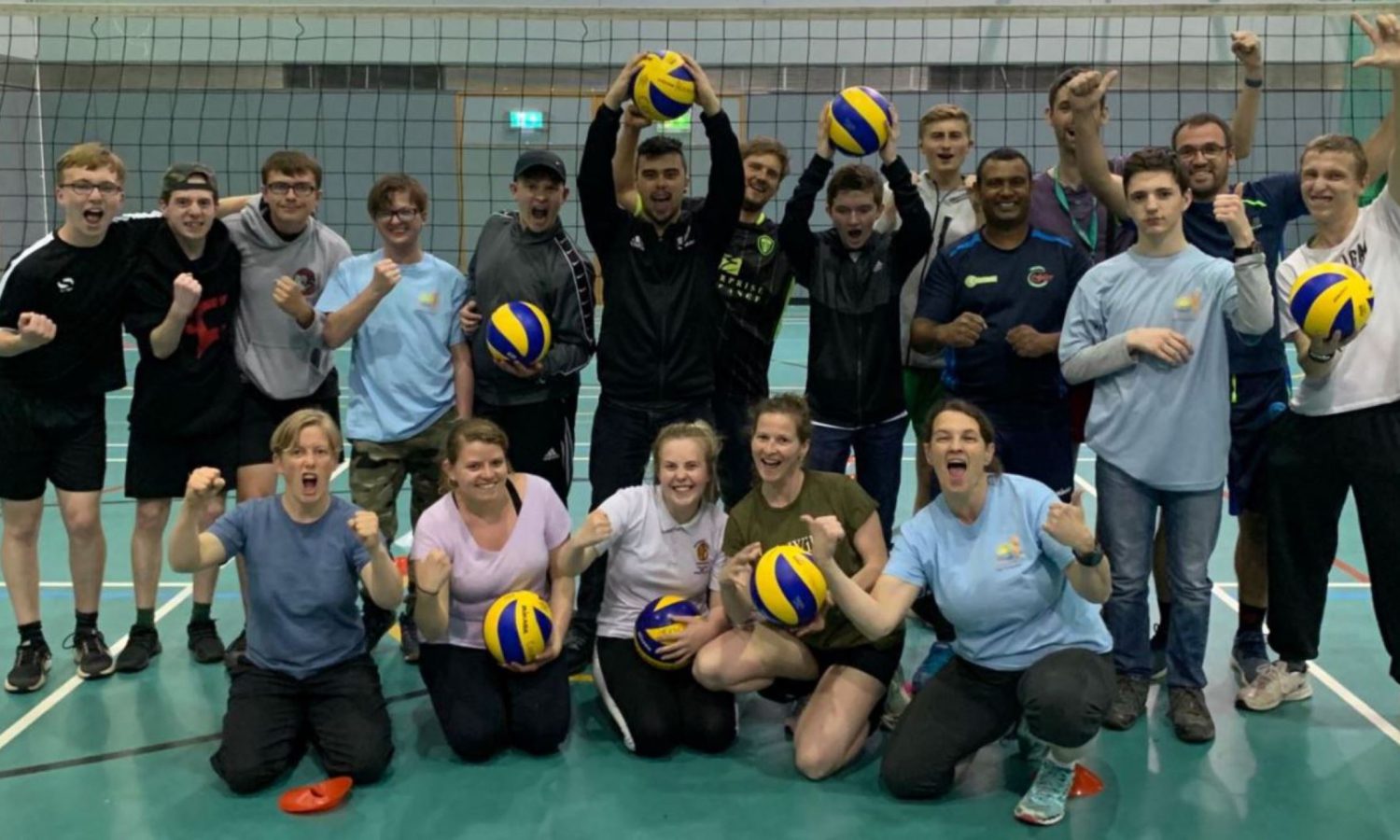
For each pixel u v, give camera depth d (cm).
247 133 1389
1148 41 1263
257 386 441
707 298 439
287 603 368
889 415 447
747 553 368
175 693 425
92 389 425
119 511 684
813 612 355
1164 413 377
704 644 384
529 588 392
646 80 421
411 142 1399
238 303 440
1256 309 357
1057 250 420
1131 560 391
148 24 1355
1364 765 368
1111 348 379
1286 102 1234
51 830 330
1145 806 343
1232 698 420
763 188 483
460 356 459
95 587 443
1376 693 424
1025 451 424
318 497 366
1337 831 329
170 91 1373
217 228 427
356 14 634
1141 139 1280
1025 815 334
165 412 427
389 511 462
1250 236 356
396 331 450
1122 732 393
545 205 443
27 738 388
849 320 439
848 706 366
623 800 350
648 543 394
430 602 368
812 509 385
